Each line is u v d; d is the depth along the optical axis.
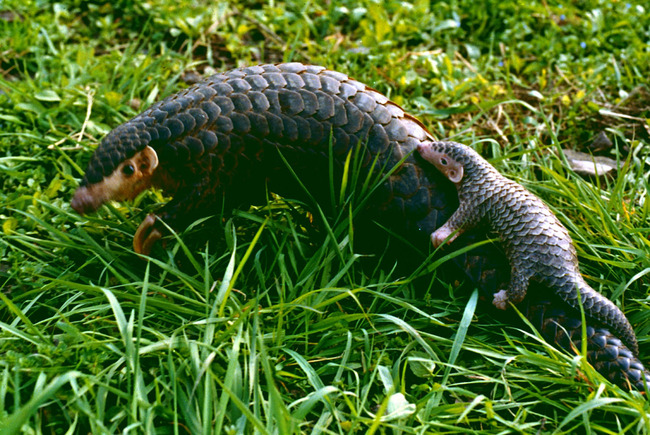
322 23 1.96
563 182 1.52
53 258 1.42
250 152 1.35
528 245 1.29
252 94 1.35
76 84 1.71
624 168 1.49
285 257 1.41
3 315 1.33
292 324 1.32
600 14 1.97
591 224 1.47
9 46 1.80
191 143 1.33
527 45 1.92
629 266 1.37
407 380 1.29
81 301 1.32
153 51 1.85
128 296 1.30
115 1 1.95
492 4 2.01
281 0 2.05
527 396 1.25
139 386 1.21
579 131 1.72
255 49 1.88
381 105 1.37
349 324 1.34
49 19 1.87
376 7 1.95
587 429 1.19
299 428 1.19
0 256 1.39
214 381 1.23
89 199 1.33
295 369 1.29
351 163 1.35
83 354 1.25
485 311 1.35
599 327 1.27
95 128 1.63
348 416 1.23
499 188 1.31
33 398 1.16
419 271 1.34
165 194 1.40
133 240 1.38
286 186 1.39
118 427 1.20
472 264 1.33
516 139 1.65
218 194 1.37
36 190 1.51
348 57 1.84
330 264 1.36
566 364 1.25
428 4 2.00
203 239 1.42
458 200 1.34
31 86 1.67
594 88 1.80
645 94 1.78
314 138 1.35
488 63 1.87
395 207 1.35
